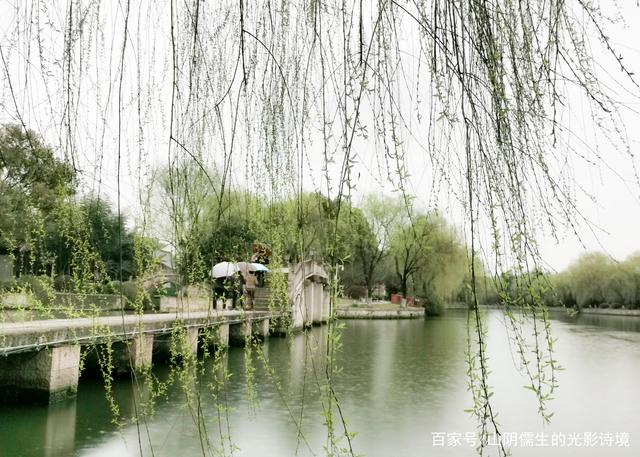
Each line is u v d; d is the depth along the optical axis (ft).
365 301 134.31
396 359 48.85
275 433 23.47
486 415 5.48
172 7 5.66
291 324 12.24
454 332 81.10
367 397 31.78
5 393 27.07
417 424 25.93
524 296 5.41
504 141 5.18
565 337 74.02
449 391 33.60
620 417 27.84
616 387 35.47
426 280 111.04
